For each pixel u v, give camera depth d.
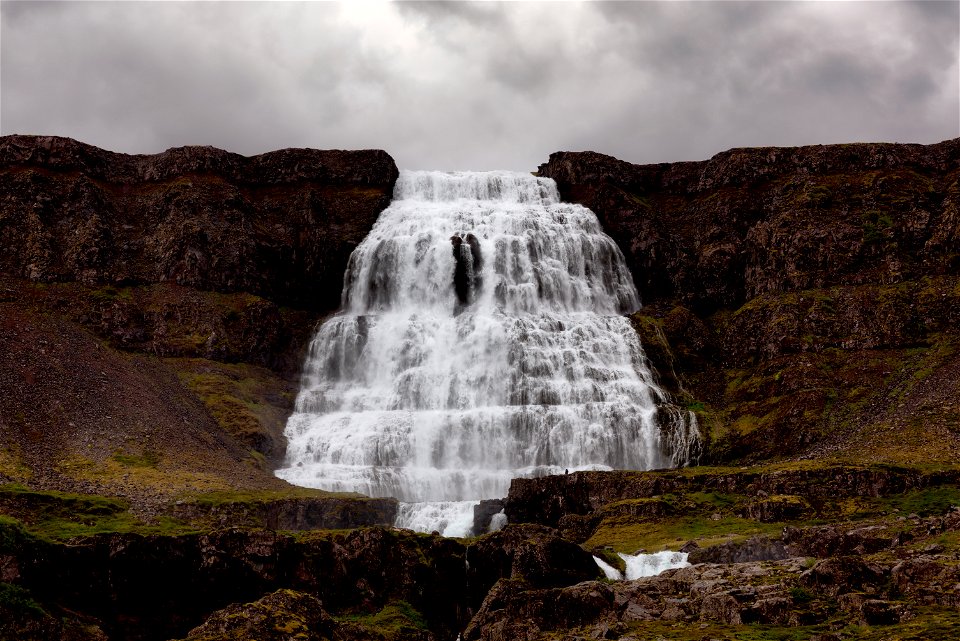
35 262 141.75
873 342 132.88
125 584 81.25
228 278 147.75
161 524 92.44
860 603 62.88
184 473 107.69
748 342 142.12
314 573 84.50
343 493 108.69
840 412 123.81
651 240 158.25
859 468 95.75
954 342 127.94
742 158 162.62
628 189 168.88
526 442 126.31
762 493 98.69
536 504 105.50
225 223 152.75
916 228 142.88
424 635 80.75
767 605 64.50
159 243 149.75
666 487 102.25
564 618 70.88
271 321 143.88
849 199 151.00
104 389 118.56
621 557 86.12
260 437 123.62
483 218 158.88
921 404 115.94
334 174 164.88
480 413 127.75
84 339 128.50
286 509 100.81
